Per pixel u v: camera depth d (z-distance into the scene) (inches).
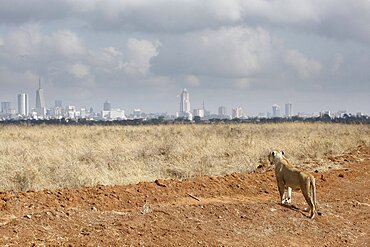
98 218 573.0
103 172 924.6
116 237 525.0
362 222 712.4
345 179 973.2
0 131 2239.2
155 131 2300.7
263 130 2445.9
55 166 953.5
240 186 852.6
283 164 726.5
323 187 901.2
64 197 668.7
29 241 491.5
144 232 548.7
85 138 1750.7
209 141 1482.5
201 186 810.8
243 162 1139.9
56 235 512.1
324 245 614.2
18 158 1071.0
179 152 1253.1
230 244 563.5
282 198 732.0
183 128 2536.9
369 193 884.0
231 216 643.5
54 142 1524.4
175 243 537.6
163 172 999.6
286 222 658.8
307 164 1134.4
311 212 687.7
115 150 1302.9
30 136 1893.5
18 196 646.5
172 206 650.2
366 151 1342.3
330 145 1409.9
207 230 586.2
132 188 744.3
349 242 635.5
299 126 2920.8
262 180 903.7
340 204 778.2
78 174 876.0
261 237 600.4
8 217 579.5
